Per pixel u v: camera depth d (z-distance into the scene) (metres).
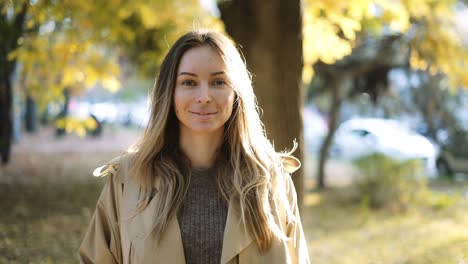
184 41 1.92
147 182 1.89
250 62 4.14
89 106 31.72
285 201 1.97
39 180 10.55
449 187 12.95
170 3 6.56
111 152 17.92
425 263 5.93
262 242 1.83
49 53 6.09
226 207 1.90
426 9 7.04
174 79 1.93
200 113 1.88
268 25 4.06
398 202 9.64
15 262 4.96
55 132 23.22
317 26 5.79
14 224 6.54
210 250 1.81
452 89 8.61
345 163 18.11
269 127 4.09
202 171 1.97
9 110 11.55
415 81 16.52
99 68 6.45
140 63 10.71
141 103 39.03
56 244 5.76
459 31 8.73
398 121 21.12
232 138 1.98
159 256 1.77
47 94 6.91
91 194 9.28
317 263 5.93
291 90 4.12
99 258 1.91
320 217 8.96
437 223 8.53
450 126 17.53
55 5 5.14
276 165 2.00
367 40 10.67
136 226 1.83
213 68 1.88
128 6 6.13
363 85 12.41
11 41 6.49
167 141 2.00
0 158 13.28
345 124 19.25
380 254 6.41
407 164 10.00
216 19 6.17
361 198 10.08
